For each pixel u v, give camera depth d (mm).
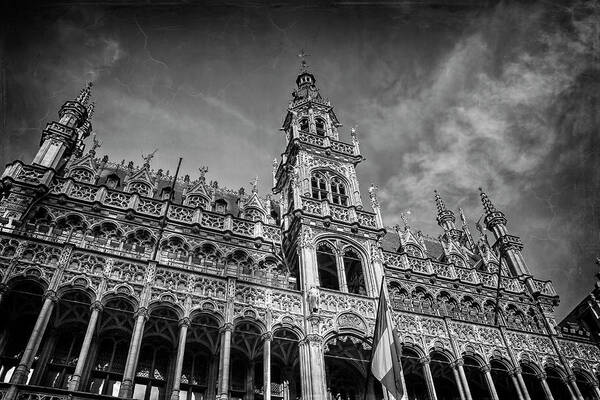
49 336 20250
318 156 33188
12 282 18781
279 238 28672
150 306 20188
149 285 20641
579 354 28453
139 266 21188
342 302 24094
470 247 38750
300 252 25859
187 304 20844
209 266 25922
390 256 31109
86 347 17891
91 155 28969
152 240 25562
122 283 20328
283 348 23703
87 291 19609
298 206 27938
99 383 20078
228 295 21781
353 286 28172
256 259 27094
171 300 20703
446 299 30547
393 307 26312
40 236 23281
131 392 17344
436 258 36938
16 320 20531
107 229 25047
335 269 28531
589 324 33000
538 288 33219
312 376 20531
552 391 28234
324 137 34938
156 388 20875
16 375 16109
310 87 40156
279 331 22359
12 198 23500
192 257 25859
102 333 21266
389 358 19562
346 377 24547
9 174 24219
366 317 23922
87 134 32000
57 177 25797
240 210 30609
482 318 30438
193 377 21672
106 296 19766
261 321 21703
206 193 30094
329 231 27484
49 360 19750
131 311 21047
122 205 26188
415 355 24812
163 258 25234
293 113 36656
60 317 20828
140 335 19125
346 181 32438
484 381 27250
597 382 27484
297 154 32812
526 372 26672
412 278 30547
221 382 18953
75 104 29797
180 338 19703
